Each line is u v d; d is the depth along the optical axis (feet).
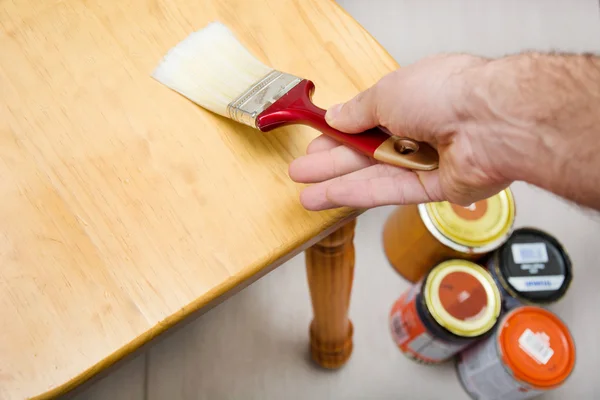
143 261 1.75
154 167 1.83
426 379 3.04
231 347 3.06
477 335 2.66
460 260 2.75
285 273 3.17
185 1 1.99
